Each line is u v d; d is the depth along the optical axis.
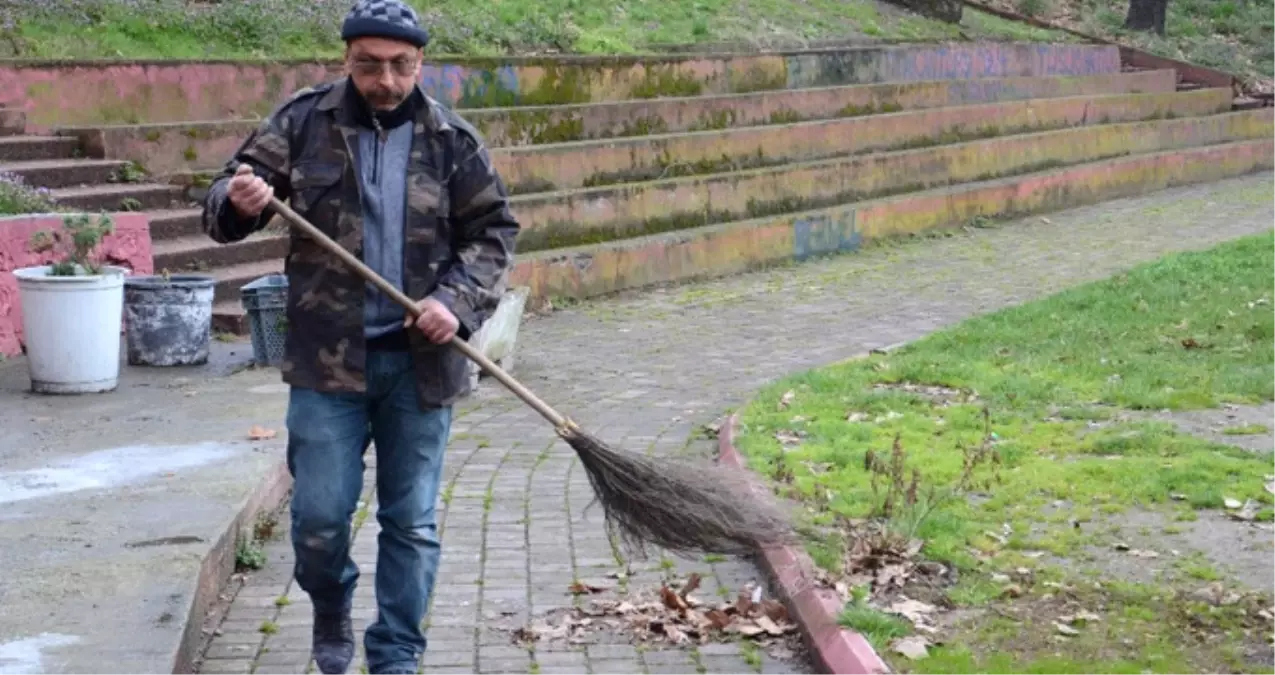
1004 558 6.13
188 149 13.15
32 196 10.95
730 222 16.78
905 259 17.12
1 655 4.75
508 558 6.53
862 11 24.89
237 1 16.23
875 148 19.66
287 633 5.64
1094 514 6.72
